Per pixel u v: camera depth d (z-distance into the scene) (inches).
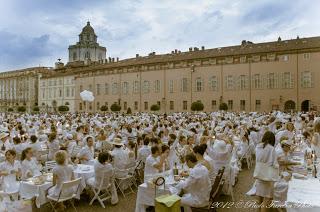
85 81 3811.5
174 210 280.7
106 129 895.7
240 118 1520.7
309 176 362.3
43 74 4638.3
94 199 426.9
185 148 539.8
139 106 3314.5
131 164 498.9
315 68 2474.2
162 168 440.8
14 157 413.7
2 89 5206.7
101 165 414.6
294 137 669.9
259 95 2674.7
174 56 3344.0
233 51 2977.4
